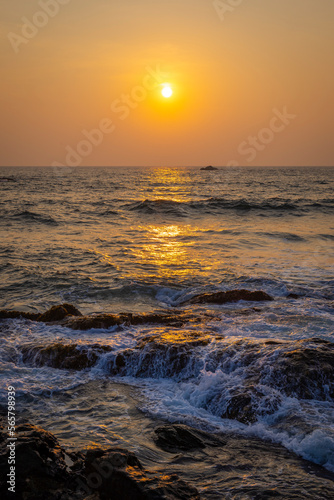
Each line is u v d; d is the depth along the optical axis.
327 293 11.22
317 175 124.81
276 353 6.53
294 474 4.29
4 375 6.68
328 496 3.93
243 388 5.88
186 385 6.29
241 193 51.03
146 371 6.82
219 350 6.92
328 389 5.83
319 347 6.73
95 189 61.00
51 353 7.25
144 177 114.44
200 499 3.74
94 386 6.42
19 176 119.31
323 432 4.85
